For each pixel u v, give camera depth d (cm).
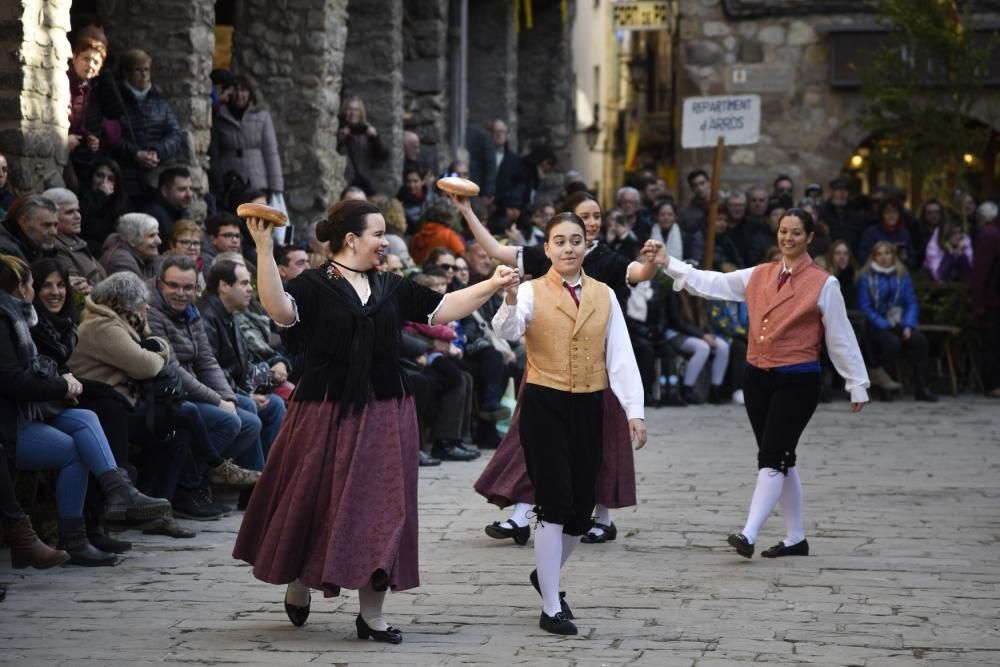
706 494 1237
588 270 984
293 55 1920
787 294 973
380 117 2181
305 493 737
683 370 1928
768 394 979
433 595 870
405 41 2475
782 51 2714
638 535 1062
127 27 1594
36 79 1241
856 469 1375
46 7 1255
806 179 2720
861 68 2562
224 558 972
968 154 2316
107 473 945
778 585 897
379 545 730
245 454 1161
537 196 3109
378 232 761
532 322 806
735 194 2138
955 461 1430
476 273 1583
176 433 1075
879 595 870
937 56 2242
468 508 1167
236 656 725
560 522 784
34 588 881
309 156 1923
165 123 1443
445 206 1778
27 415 939
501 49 2973
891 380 1966
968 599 861
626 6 4262
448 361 1420
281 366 1245
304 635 770
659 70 5094
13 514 888
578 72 3694
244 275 1192
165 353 1041
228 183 1599
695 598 862
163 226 1368
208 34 1625
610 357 819
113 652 733
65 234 1146
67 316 1009
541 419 794
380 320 752
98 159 1314
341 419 742
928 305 2045
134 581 902
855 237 2216
